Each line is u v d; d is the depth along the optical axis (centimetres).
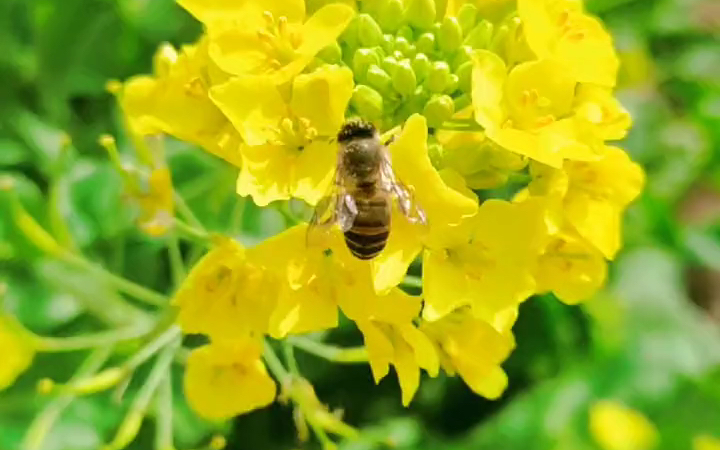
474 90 17
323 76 16
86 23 23
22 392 22
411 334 17
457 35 17
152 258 22
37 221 22
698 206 32
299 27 17
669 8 27
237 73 17
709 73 27
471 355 18
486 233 17
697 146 26
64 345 19
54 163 21
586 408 24
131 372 19
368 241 16
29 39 23
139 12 23
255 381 18
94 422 22
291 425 23
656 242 25
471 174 17
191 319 17
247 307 17
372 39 17
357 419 23
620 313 25
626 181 18
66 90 23
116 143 23
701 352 25
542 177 17
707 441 24
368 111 17
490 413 24
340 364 23
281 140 17
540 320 24
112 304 21
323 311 17
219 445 19
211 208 21
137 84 18
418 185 16
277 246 17
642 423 24
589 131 17
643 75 27
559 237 18
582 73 17
